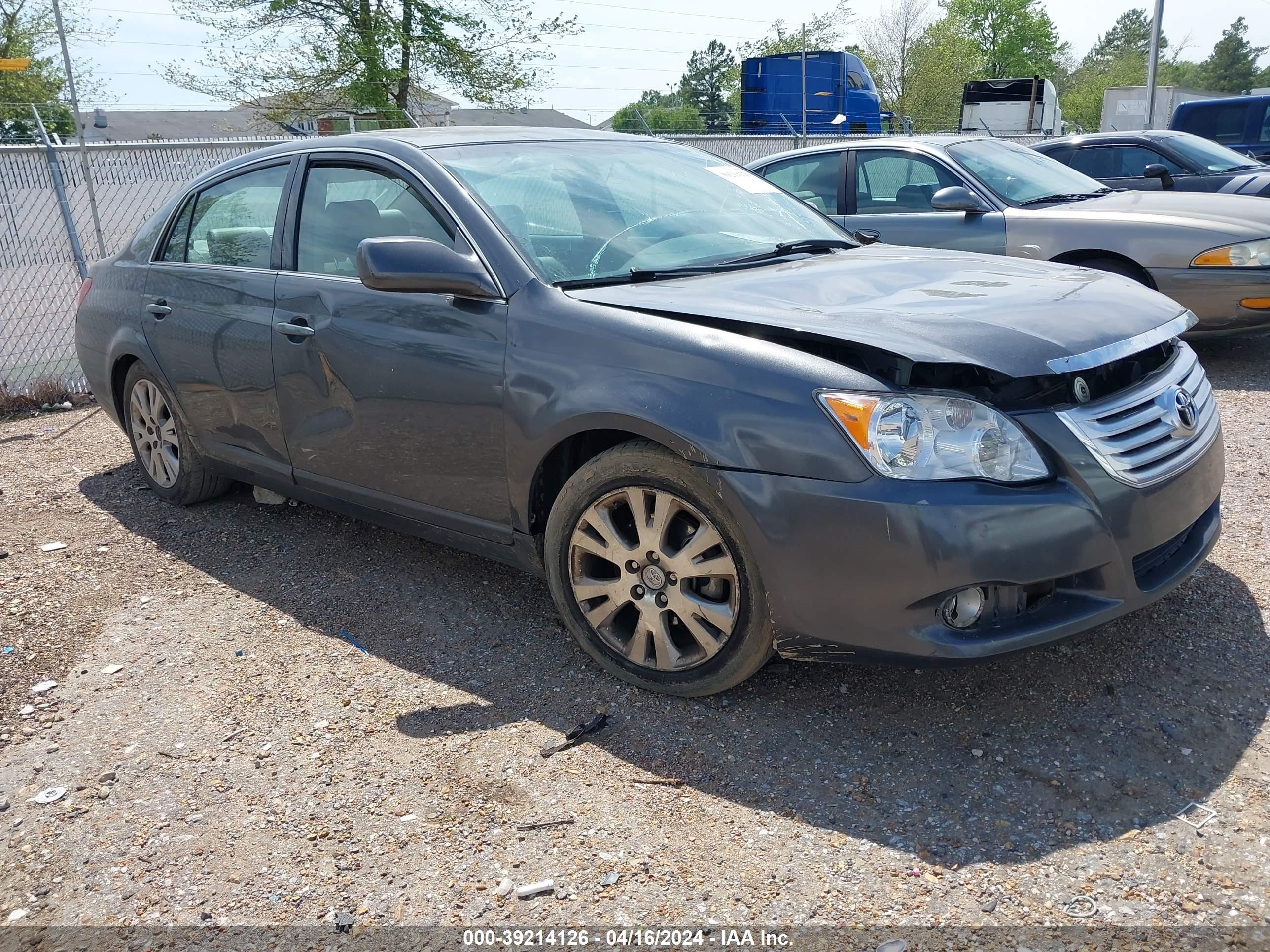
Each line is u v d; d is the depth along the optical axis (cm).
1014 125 2467
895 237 735
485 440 325
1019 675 307
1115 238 672
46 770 287
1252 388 639
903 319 275
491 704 309
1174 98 2870
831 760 271
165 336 457
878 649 262
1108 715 284
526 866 237
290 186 410
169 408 477
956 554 247
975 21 6669
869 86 2403
